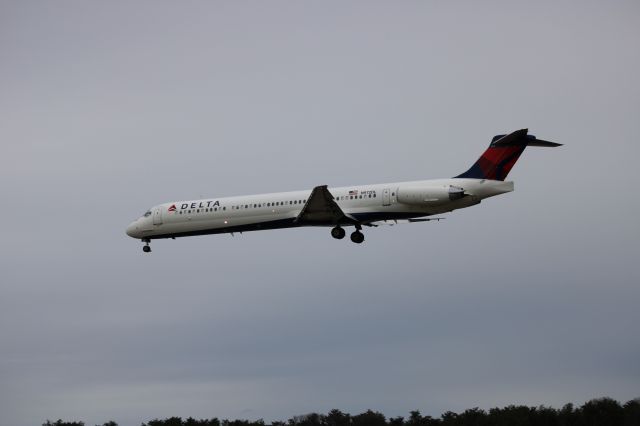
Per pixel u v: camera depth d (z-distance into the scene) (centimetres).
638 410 9950
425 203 12056
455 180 12088
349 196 12438
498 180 11944
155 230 13650
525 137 11775
